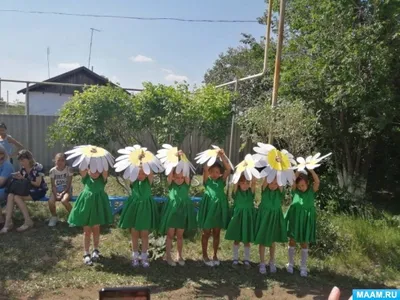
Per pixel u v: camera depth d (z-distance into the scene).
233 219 5.20
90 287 4.62
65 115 7.69
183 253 5.78
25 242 5.77
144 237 5.20
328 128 9.38
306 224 5.19
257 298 4.65
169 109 7.61
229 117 8.36
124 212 5.08
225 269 5.35
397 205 10.33
